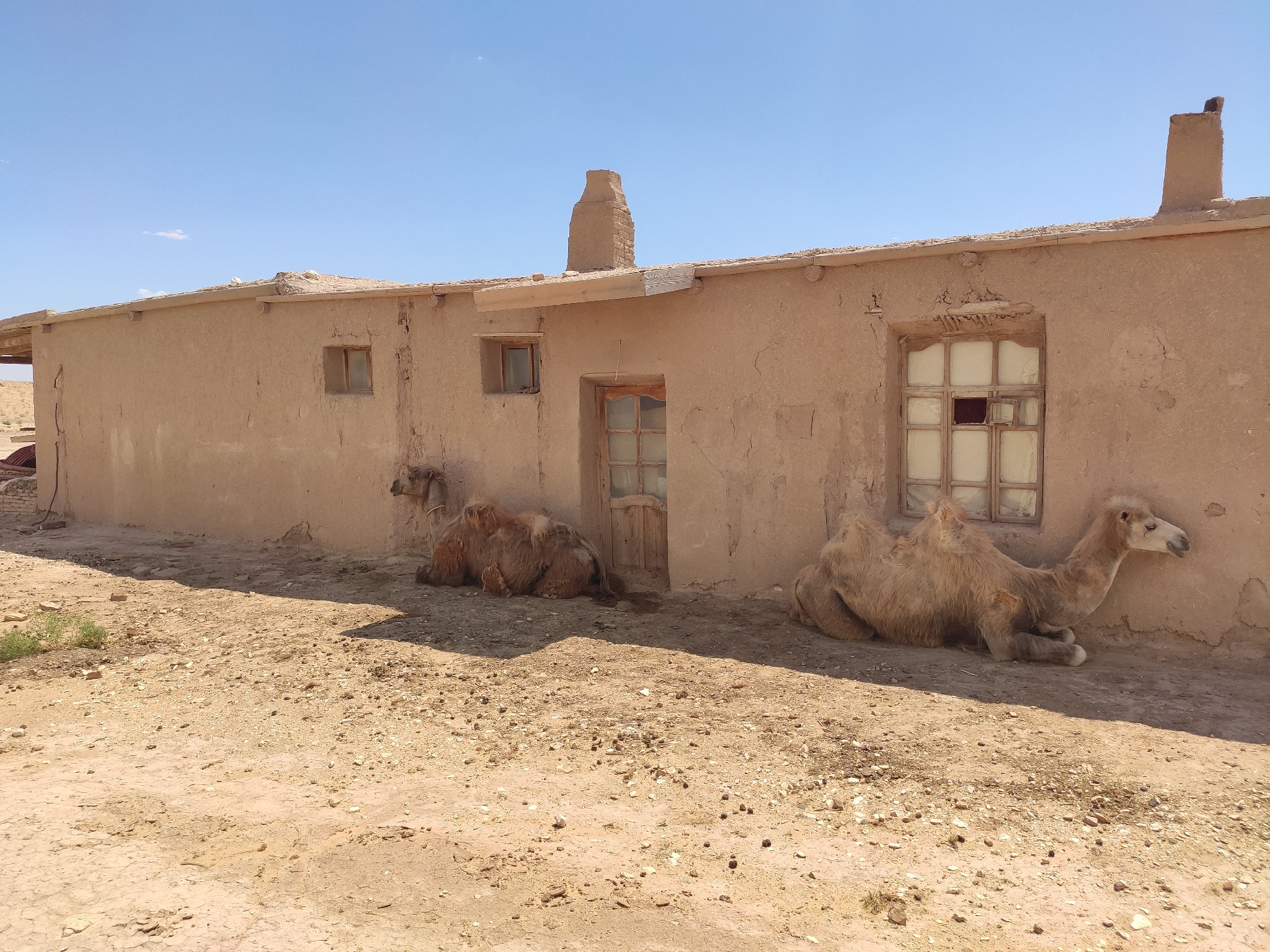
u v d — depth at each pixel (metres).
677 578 8.57
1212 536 6.18
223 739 5.26
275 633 7.42
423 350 10.01
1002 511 7.22
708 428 8.27
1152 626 6.41
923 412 7.52
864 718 5.23
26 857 3.76
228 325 11.62
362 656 6.71
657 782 4.54
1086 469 6.58
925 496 7.58
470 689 5.97
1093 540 6.31
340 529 10.84
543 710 5.58
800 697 5.64
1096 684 5.79
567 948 3.13
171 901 3.44
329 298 10.52
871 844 3.85
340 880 3.61
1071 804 4.12
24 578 9.68
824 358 7.64
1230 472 6.10
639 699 5.72
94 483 13.76
